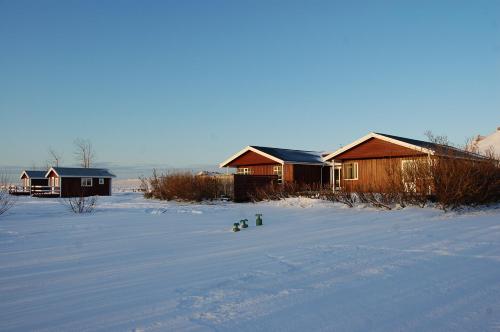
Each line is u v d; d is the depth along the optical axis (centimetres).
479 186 1616
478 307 504
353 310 500
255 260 796
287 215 1717
